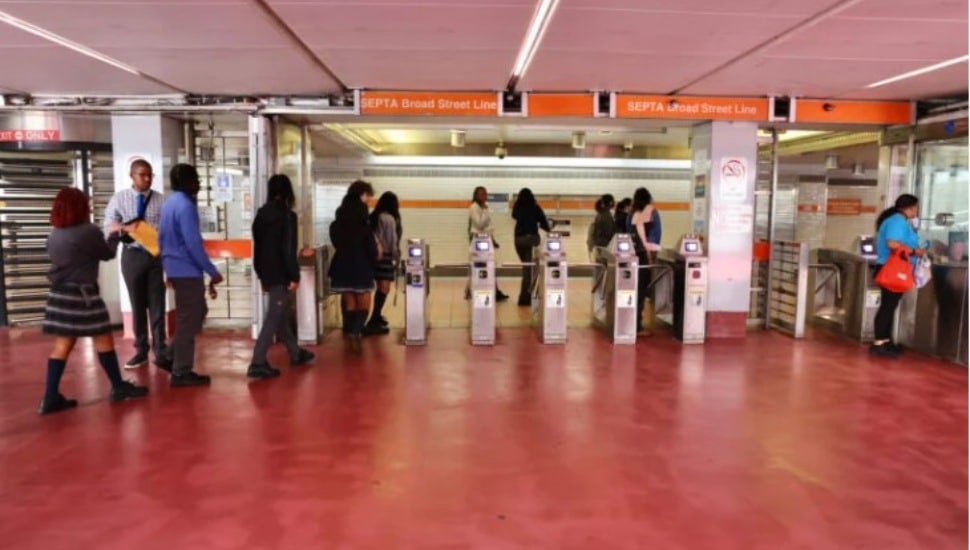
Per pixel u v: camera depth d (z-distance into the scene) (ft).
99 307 14.75
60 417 14.35
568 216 41.98
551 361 19.77
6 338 22.13
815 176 37.63
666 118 21.76
